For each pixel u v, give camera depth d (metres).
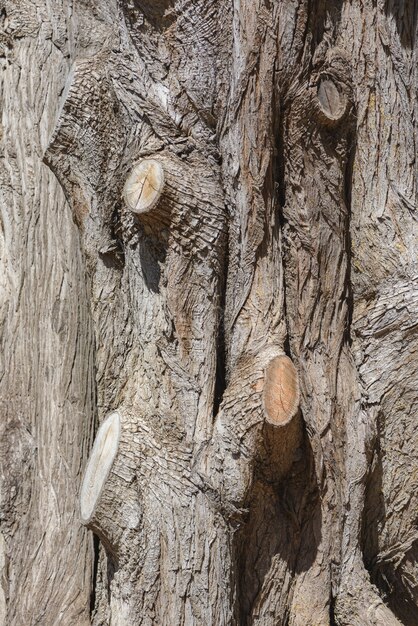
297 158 4.14
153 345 3.91
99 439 3.88
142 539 3.67
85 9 5.04
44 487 4.56
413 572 4.29
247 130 3.98
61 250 4.83
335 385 4.12
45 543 4.47
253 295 3.95
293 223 4.13
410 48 4.61
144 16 4.12
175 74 4.09
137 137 4.02
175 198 3.79
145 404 3.87
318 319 4.16
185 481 3.72
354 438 4.12
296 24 4.09
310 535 3.99
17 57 5.09
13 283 4.88
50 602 4.35
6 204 4.99
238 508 3.71
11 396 4.72
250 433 3.67
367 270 4.34
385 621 3.93
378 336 4.27
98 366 4.16
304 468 3.99
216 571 3.69
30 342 4.77
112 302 4.16
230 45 4.04
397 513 4.25
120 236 4.14
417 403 4.22
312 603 3.91
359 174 4.40
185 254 3.87
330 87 4.23
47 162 4.23
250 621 3.86
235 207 3.96
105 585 4.23
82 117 4.10
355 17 4.46
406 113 4.53
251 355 3.86
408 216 4.41
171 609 3.64
